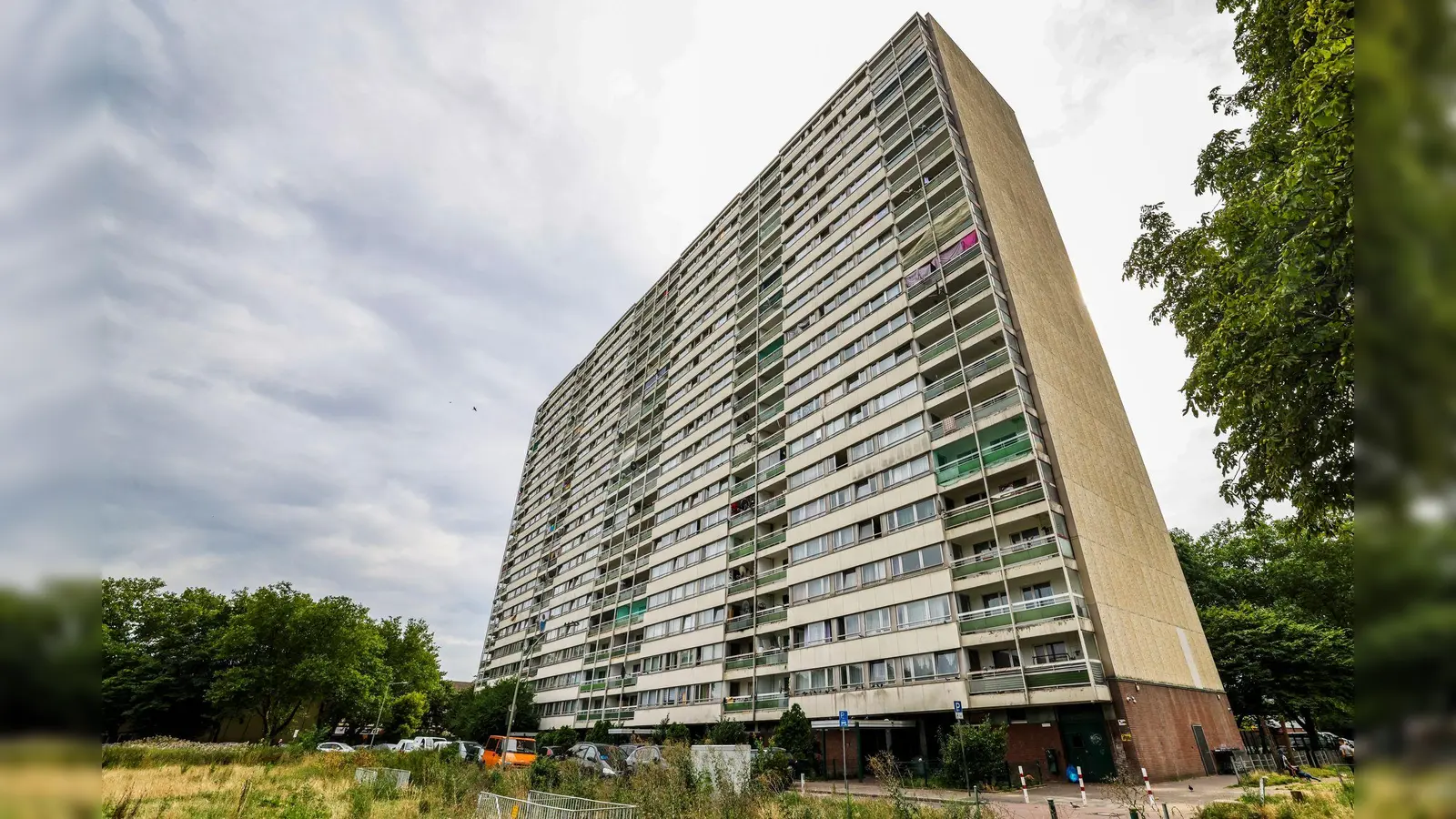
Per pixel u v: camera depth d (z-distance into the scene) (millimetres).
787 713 29125
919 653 27625
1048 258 38812
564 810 13117
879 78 45625
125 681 44062
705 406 52562
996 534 26859
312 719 53906
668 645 45281
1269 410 10875
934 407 31938
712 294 59219
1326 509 10602
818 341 41625
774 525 41438
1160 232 17844
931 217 36250
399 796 18406
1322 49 7738
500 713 57688
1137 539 30438
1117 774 20625
